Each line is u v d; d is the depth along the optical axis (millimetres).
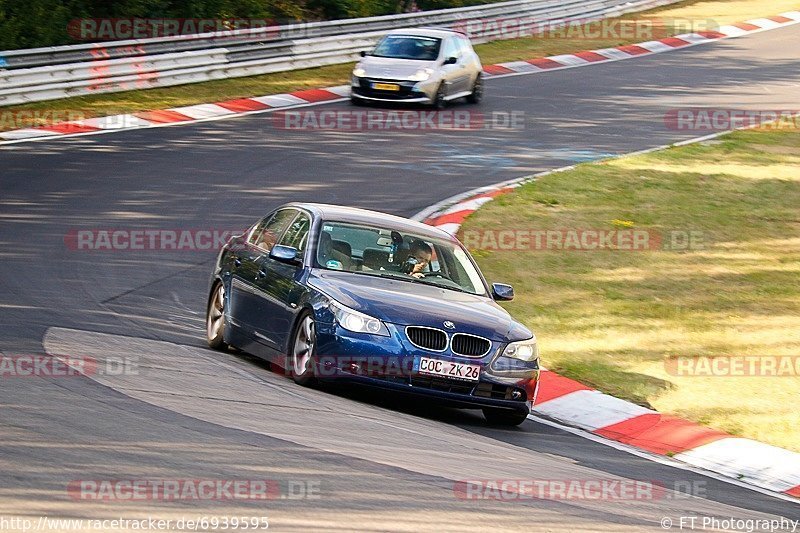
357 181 70062
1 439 23578
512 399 33406
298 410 30078
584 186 72812
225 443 25266
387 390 32281
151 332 39906
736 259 59062
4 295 42406
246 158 73500
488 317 34250
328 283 34094
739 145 88438
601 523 23359
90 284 46344
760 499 29609
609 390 40156
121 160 70062
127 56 93125
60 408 26891
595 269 56125
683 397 39688
